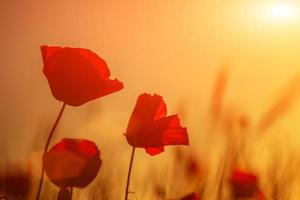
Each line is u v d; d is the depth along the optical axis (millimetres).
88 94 783
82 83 783
